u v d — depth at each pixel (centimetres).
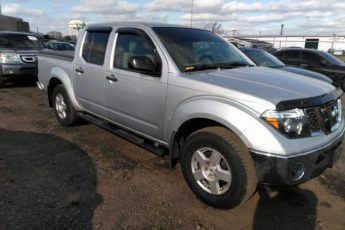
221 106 296
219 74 344
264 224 302
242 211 321
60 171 393
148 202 331
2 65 900
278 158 269
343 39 5219
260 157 275
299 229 296
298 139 278
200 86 320
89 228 287
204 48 405
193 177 335
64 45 1730
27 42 1045
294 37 5472
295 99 285
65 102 544
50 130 547
